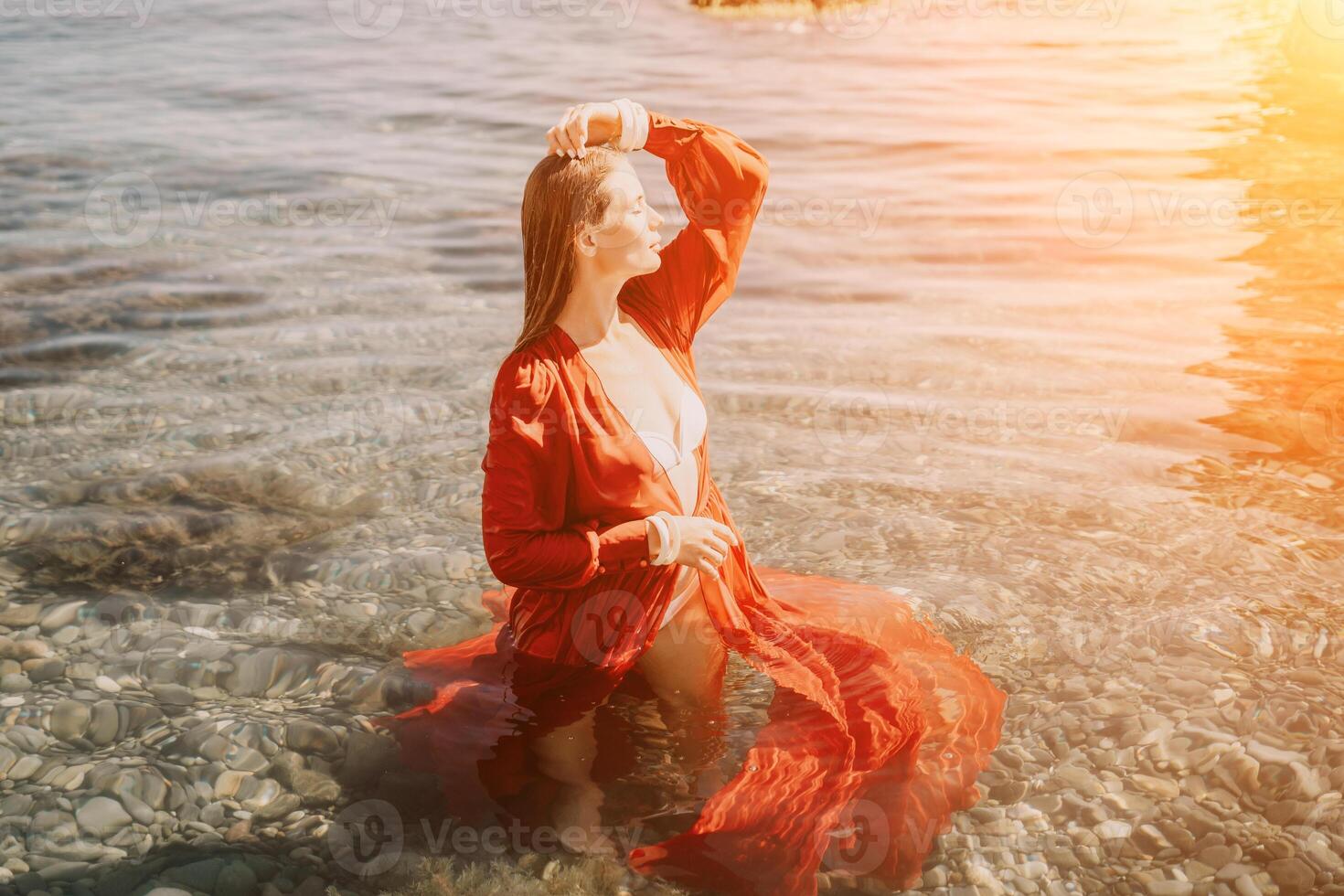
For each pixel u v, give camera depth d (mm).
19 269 6449
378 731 2762
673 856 2322
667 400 2789
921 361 5410
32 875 2312
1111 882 2307
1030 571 3539
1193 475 4203
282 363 5238
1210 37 17078
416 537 3773
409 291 6316
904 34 17875
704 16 19875
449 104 11617
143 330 5609
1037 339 5684
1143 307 6137
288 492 4055
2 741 2723
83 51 14344
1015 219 7977
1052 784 2574
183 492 4031
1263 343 5539
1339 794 2561
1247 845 2414
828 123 11156
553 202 2582
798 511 3959
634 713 2738
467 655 3008
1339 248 7090
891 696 2760
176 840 2418
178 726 2791
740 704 2773
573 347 2674
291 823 2469
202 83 12438
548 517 2654
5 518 3797
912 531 3803
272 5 19500
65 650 3109
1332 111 11461
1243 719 2820
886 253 7219
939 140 10469
